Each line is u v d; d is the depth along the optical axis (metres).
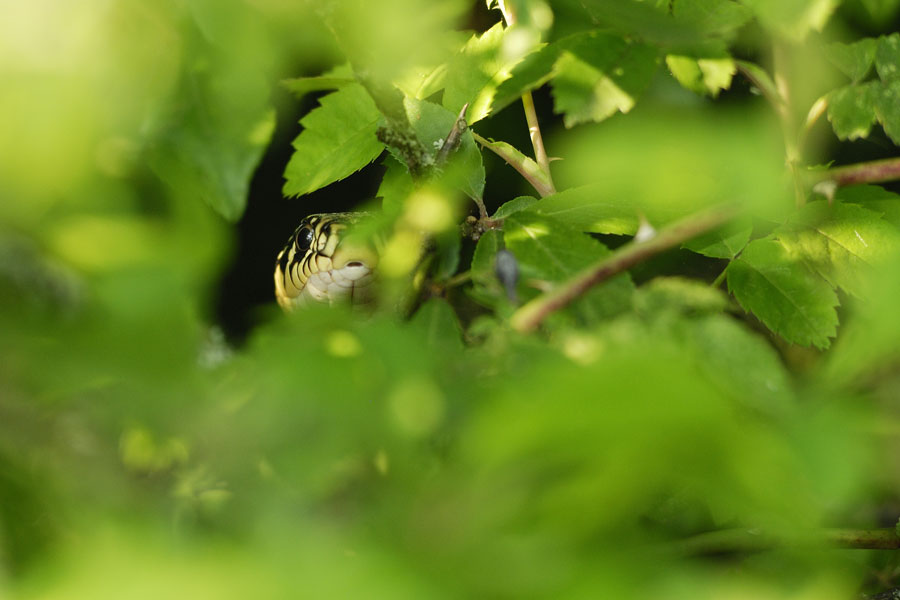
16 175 1.50
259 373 1.57
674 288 1.89
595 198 2.88
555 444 1.18
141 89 1.61
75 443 1.52
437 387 1.58
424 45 2.14
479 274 2.26
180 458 1.54
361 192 10.41
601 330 1.73
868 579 3.72
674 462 1.22
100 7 1.54
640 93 2.48
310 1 1.71
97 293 1.55
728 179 1.90
